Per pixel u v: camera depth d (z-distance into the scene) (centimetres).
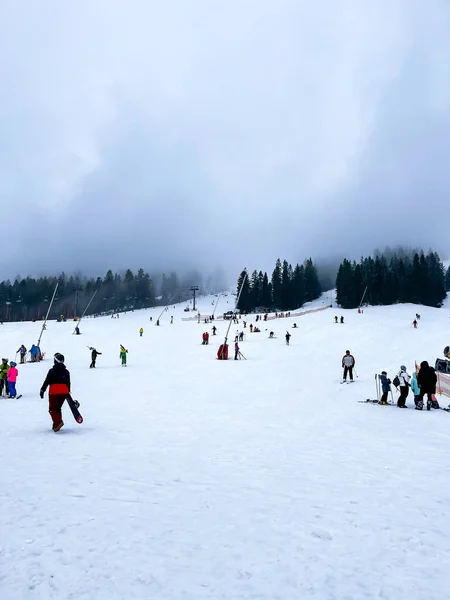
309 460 786
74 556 398
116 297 19812
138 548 418
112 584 353
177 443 912
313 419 1241
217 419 1220
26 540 428
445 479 673
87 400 1577
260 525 483
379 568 391
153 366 2969
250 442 935
